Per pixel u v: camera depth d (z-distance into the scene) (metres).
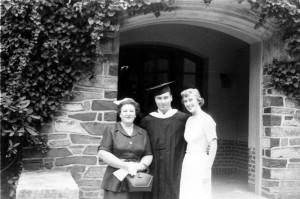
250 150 6.73
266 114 6.29
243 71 8.26
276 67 6.16
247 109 8.02
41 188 4.10
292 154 6.18
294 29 5.98
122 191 3.83
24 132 5.11
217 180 7.79
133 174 3.77
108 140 3.92
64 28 5.31
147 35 8.06
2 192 5.45
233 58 8.62
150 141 4.35
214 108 8.52
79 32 5.40
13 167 5.46
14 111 5.00
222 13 6.01
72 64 5.47
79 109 5.55
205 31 8.30
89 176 5.54
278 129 6.15
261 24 6.06
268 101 6.24
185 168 4.23
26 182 4.45
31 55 5.30
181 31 8.25
